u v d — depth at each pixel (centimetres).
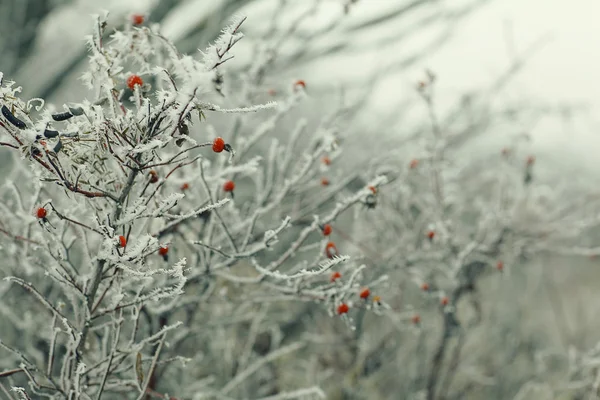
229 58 113
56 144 113
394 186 266
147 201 130
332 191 226
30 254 190
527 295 425
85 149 123
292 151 212
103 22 132
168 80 114
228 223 214
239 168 165
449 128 302
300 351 366
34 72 462
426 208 281
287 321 329
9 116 113
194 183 197
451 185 309
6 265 214
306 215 227
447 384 325
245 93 226
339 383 323
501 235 283
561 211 309
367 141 348
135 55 140
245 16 112
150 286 197
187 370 269
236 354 295
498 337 400
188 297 210
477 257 272
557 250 284
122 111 131
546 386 303
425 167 271
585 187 345
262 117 256
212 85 111
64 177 120
